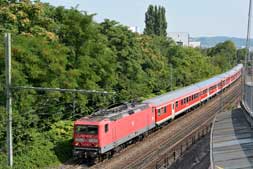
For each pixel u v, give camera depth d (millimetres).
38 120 33625
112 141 32062
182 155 31469
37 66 32031
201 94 63531
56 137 34250
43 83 33094
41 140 32438
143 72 56844
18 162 28422
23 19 35625
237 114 32781
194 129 43656
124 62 52031
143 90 55094
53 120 37281
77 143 30781
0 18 34969
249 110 29266
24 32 35312
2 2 36844
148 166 28938
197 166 27719
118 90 50219
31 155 29812
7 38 24438
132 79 53531
